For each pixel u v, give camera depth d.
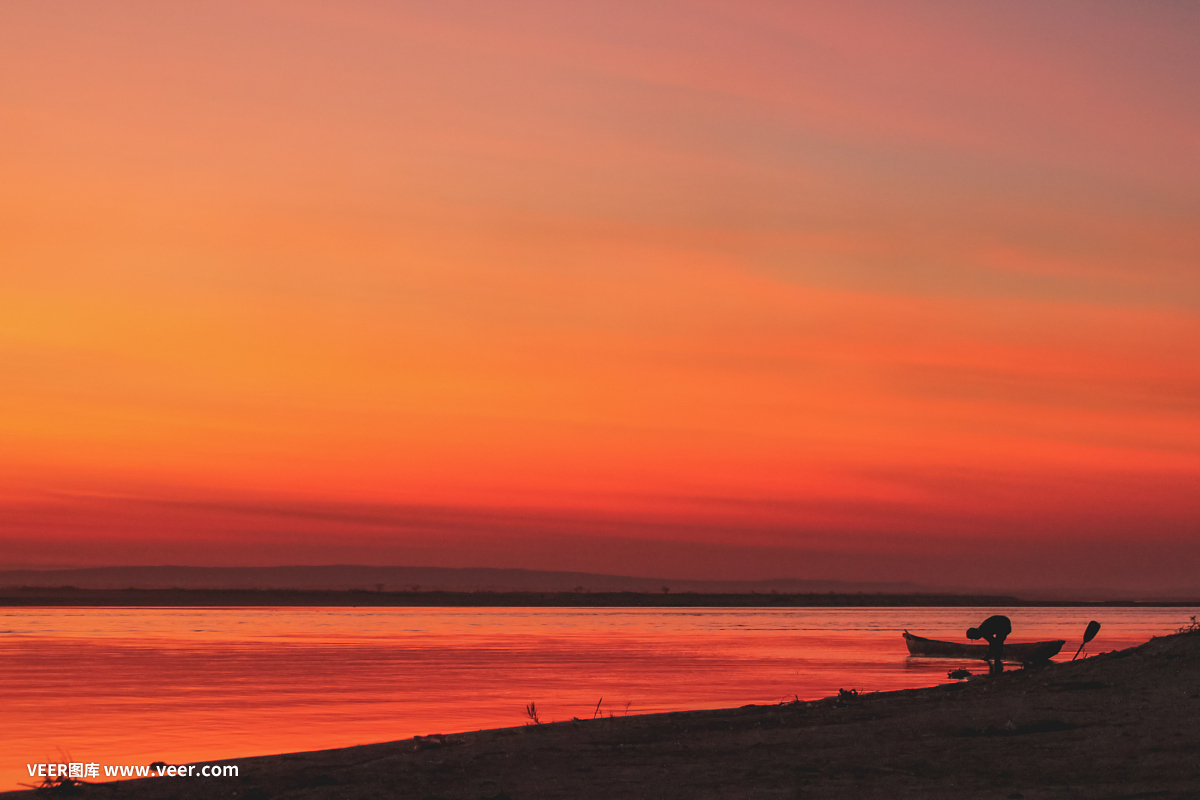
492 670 52.16
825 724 22.91
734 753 18.78
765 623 139.88
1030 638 81.19
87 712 33.59
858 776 16.08
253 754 24.78
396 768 18.09
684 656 63.84
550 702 36.53
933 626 126.94
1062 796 13.89
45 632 98.25
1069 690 24.92
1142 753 16.58
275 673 50.03
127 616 163.00
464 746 21.09
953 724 20.89
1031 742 18.17
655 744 20.45
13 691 40.69
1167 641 29.91
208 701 37.00
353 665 55.72
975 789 14.66
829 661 59.28
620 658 62.12
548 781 16.50
